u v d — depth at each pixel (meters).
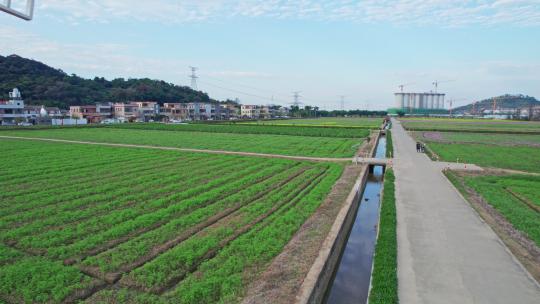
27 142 52.78
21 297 11.35
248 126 91.06
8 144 49.94
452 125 115.88
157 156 41.22
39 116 109.38
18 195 23.36
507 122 144.25
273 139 63.81
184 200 21.91
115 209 20.59
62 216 19.00
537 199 23.19
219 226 17.92
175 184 26.84
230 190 25.27
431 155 43.72
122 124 95.56
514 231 17.23
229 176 30.06
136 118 137.62
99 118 130.62
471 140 64.50
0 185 25.89
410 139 65.75
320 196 23.72
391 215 19.23
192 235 16.72
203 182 27.78
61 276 12.37
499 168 35.09
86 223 17.91
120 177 29.19
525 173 32.25
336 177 30.17
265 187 26.20
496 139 66.62
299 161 38.97
